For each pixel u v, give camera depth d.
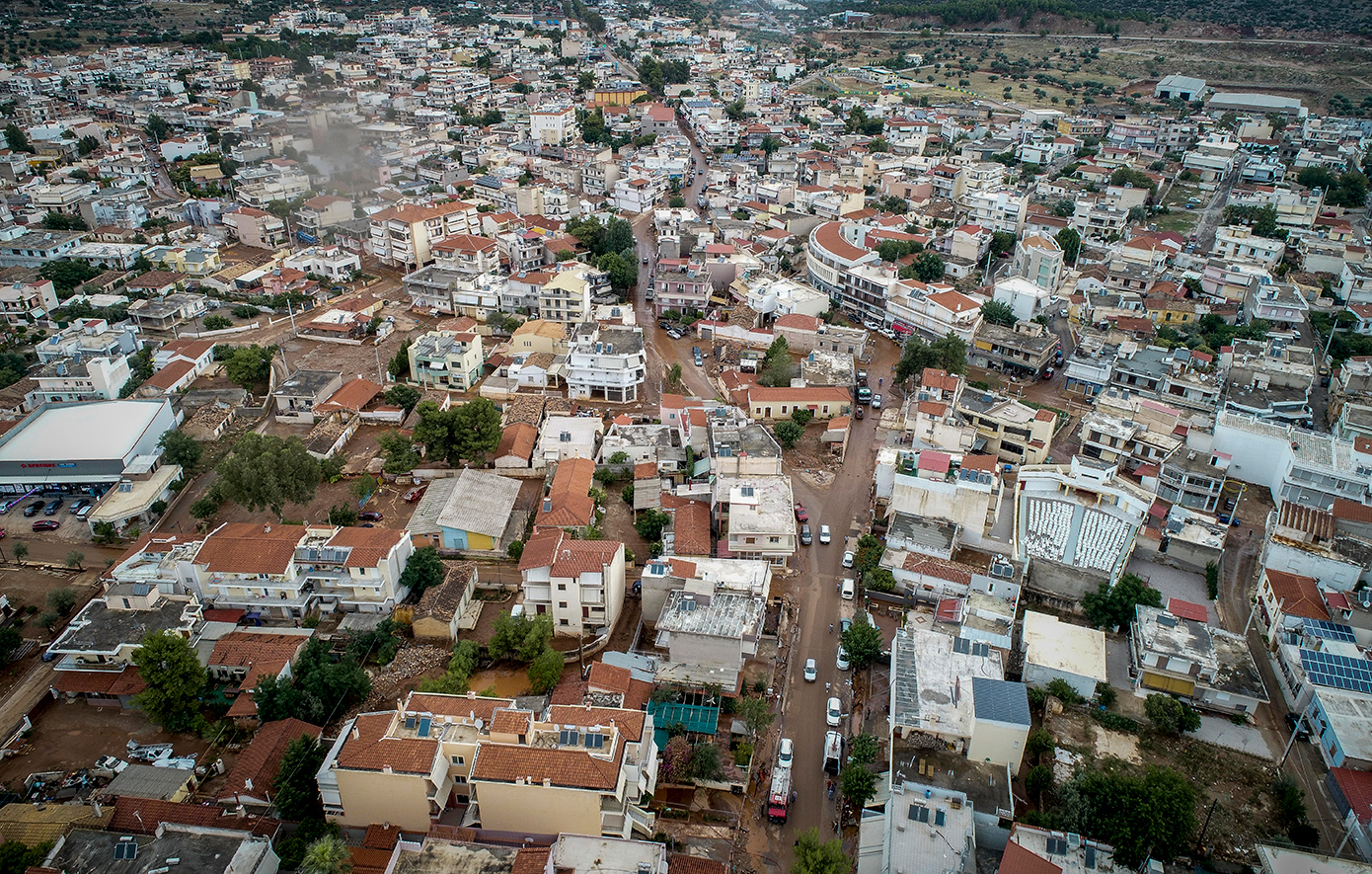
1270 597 89.38
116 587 87.06
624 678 77.81
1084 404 140.88
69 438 115.75
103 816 66.19
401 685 83.44
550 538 91.75
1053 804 68.25
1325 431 128.88
